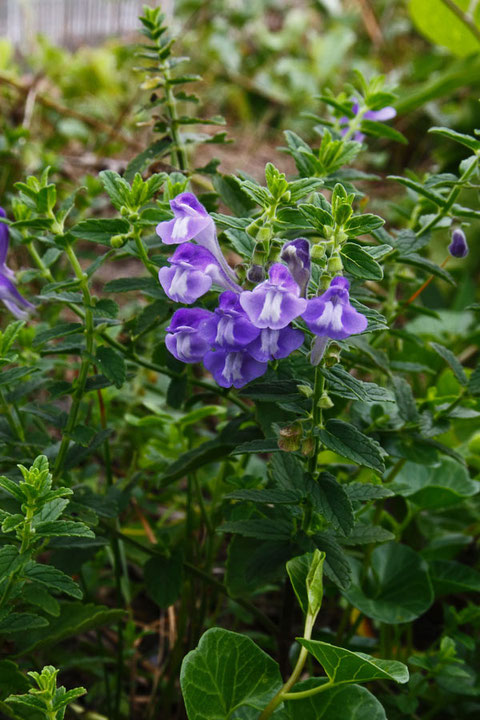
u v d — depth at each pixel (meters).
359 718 0.33
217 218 0.33
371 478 0.39
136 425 0.45
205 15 1.16
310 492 0.33
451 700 0.40
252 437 0.38
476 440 0.45
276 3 1.33
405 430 0.39
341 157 0.38
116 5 1.18
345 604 0.45
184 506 0.47
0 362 0.33
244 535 0.35
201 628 0.41
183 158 0.41
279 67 1.12
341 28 1.22
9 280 0.38
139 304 0.59
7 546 0.31
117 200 0.34
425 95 0.67
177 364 0.39
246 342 0.31
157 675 0.43
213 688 0.33
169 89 0.41
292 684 0.33
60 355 0.50
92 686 0.43
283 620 0.38
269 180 0.32
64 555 0.39
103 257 0.35
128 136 0.84
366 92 0.41
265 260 0.32
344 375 0.32
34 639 0.36
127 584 0.43
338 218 0.31
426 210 0.43
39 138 0.78
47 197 0.34
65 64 0.91
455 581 0.41
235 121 1.07
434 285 0.63
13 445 0.38
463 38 0.68
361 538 0.35
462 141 0.36
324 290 0.31
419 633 0.46
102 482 0.48
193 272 0.32
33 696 0.31
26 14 1.02
